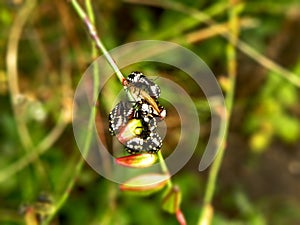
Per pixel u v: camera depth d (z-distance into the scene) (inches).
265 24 16.8
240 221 15.4
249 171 18.0
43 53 15.2
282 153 18.6
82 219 14.8
